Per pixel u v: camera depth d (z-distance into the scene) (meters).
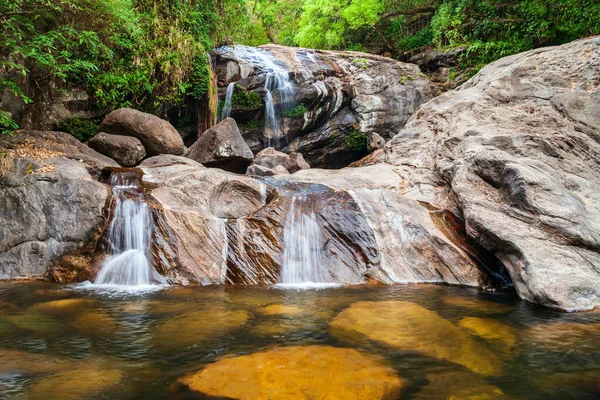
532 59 8.79
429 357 2.95
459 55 14.92
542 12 11.98
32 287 5.01
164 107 11.22
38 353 2.97
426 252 5.86
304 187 7.28
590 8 10.70
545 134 6.83
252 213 6.29
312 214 6.21
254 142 13.28
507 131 7.24
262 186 6.87
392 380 2.55
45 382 2.51
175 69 10.72
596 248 4.79
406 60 17.09
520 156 6.46
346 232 6.01
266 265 5.64
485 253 5.91
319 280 5.61
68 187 5.89
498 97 8.40
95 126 9.62
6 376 2.59
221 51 13.77
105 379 2.56
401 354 3.00
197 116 12.09
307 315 3.95
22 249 5.55
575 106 7.19
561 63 8.30
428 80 15.26
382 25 18.83
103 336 3.34
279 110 13.45
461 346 3.18
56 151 7.19
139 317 3.85
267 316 3.91
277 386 2.44
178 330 3.49
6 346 3.10
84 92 9.50
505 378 2.64
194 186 6.35
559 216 4.99
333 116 14.34
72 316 3.87
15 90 6.24
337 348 3.08
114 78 9.29
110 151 8.42
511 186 5.49
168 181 6.37
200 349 3.06
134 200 5.93
